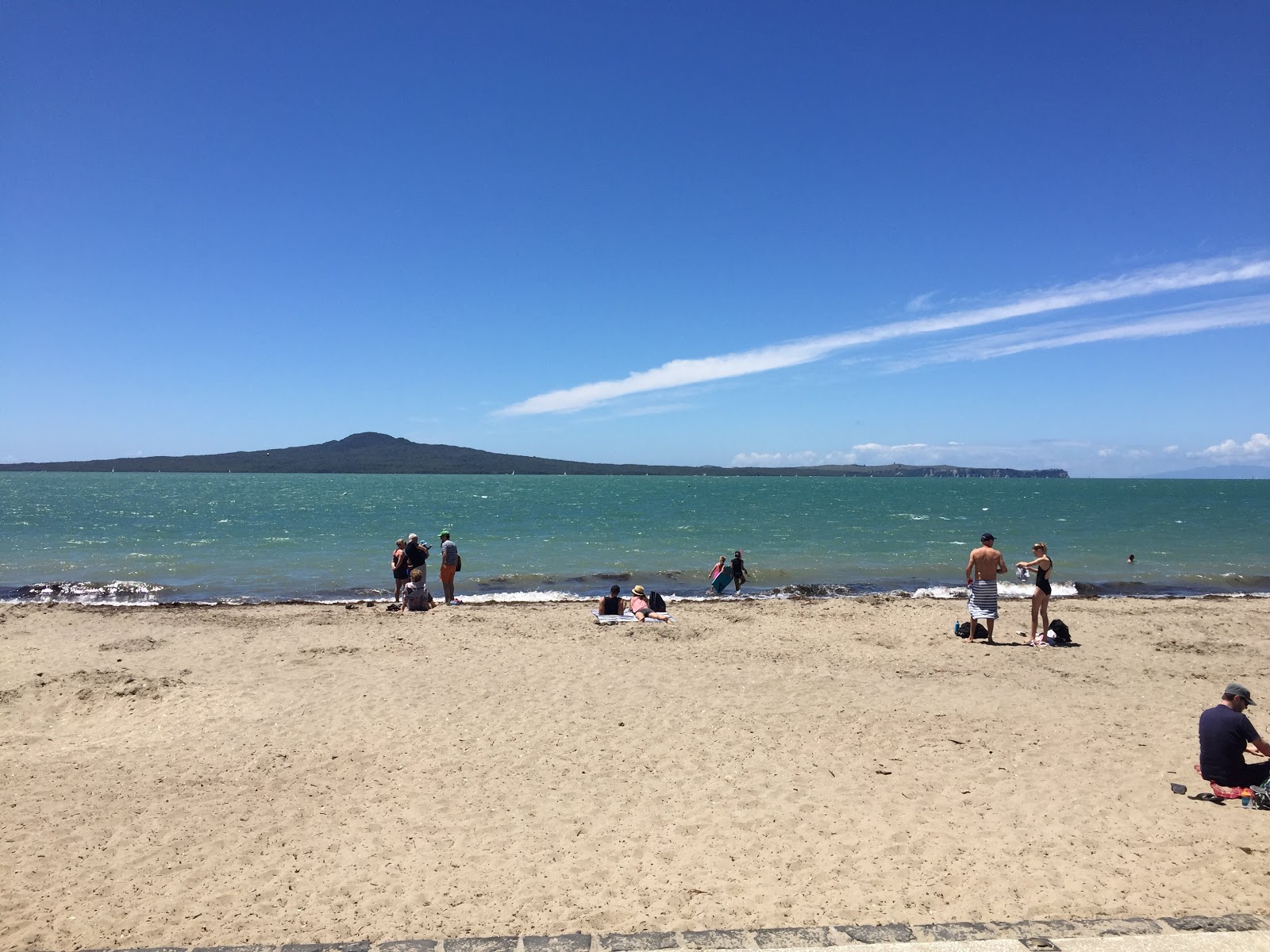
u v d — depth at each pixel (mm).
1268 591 24094
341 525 50469
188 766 7656
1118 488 193125
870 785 7184
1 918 4918
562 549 35094
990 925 4406
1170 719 9305
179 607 18000
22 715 9242
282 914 4965
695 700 10062
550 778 7363
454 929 4754
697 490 145375
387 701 9945
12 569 27656
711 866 5594
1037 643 13812
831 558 32000
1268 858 5613
